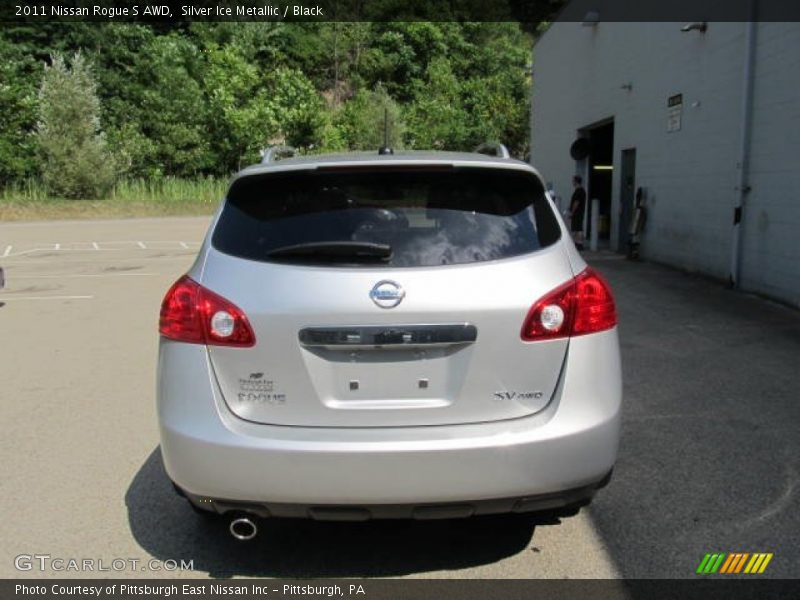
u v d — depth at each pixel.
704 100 11.45
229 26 51.78
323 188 3.16
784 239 9.12
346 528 3.68
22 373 6.63
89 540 3.59
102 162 36.88
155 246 21.27
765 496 3.92
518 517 3.74
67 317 9.55
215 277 3.02
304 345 2.89
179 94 42.66
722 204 10.88
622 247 15.41
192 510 3.88
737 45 10.30
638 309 8.98
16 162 35.44
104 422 5.26
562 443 2.89
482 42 63.47
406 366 2.91
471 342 2.90
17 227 28.73
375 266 2.93
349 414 2.91
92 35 45.53
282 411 2.93
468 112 51.62
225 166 43.47
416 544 3.52
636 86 14.39
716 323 8.11
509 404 2.94
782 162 9.15
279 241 3.04
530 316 2.92
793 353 6.78
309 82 45.84
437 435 2.87
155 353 7.38
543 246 3.09
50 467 4.46
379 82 54.22
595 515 3.74
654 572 3.22
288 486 2.85
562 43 19.62
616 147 15.64
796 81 8.76
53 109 35.88
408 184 3.16
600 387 3.01
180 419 2.97
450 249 2.99
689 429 4.91
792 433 4.82
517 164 3.25
